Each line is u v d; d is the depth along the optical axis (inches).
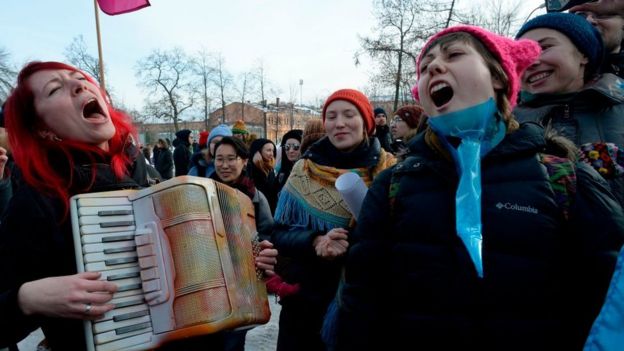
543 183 44.8
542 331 42.1
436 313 45.1
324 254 75.8
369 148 90.8
